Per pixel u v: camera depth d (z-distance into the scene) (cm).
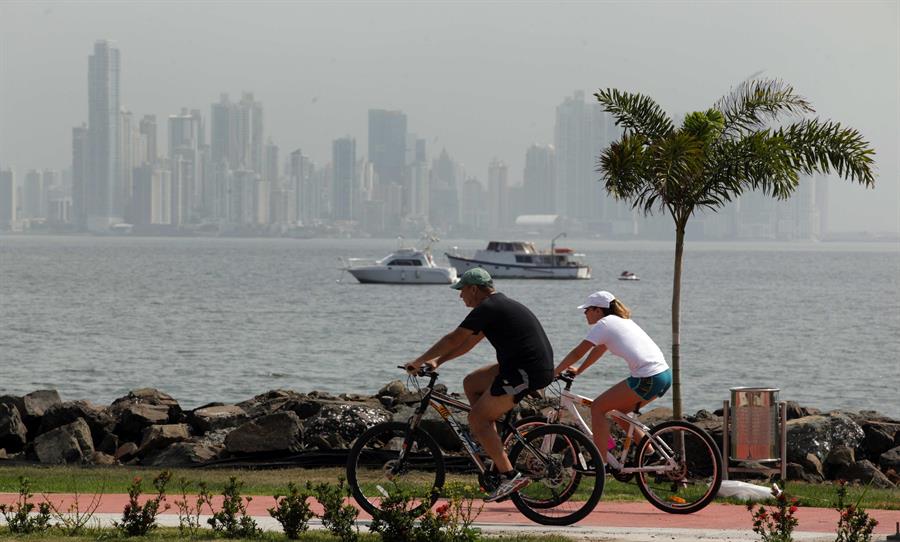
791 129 2389
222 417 2944
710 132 2369
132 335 8925
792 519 1434
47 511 1525
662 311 12988
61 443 2738
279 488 1998
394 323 10600
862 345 8631
